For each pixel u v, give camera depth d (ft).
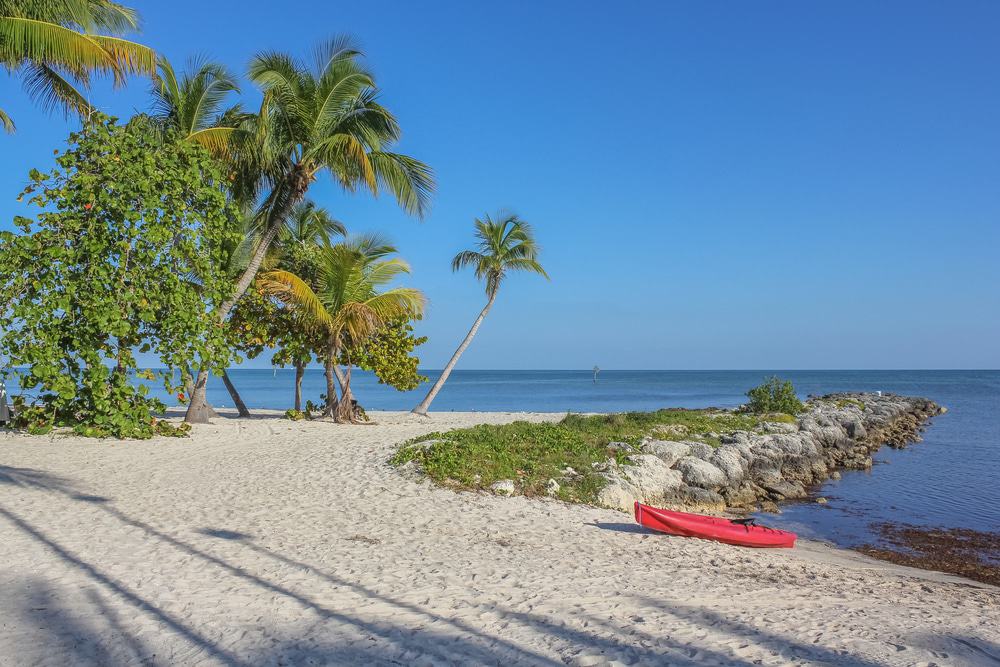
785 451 75.87
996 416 155.74
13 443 51.49
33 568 23.52
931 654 19.06
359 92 67.56
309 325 77.46
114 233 54.65
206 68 67.56
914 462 81.00
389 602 21.89
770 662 17.71
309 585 23.30
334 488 41.63
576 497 43.93
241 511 34.83
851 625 21.75
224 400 194.18
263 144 63.72
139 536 28.68
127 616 19.45
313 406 86.12
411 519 35.24
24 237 51.96
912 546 42.98
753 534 37.01
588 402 194.39
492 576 25.84
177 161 58.95
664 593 24.75
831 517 51.21
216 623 19.22
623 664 17.13
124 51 49.26
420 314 78.74
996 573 37.52
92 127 55.36
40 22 45.09
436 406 171.22
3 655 16.44
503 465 47.32
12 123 60.18
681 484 54.60
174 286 56.24
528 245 99.19
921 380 511.81
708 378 637.71
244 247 74.69
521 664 17.01
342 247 74.23
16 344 51.93
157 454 50.78
